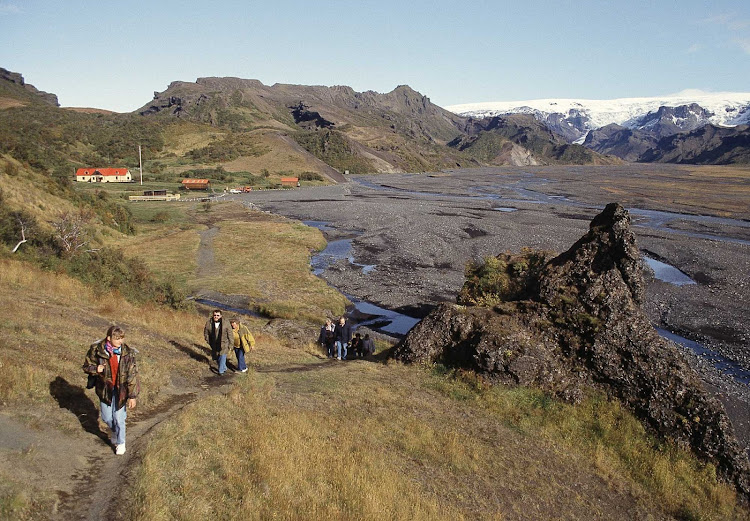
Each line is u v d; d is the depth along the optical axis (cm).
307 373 1606
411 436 1182
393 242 6044
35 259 2447
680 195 12144
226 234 6575
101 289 2345
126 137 19950
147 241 5869
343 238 6588
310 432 1052
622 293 1625
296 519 702
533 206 9862
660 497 1163
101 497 632
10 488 578
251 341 1453
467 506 941
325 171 19100
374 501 806
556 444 1312
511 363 1557
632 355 1515
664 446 1339
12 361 913
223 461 828
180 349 1552
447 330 1756
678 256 5144
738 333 3083
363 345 2112
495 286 2275
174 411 995
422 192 13812
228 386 1275
